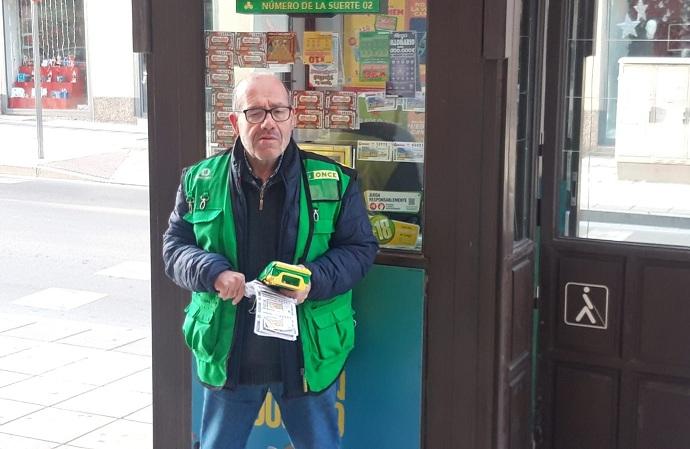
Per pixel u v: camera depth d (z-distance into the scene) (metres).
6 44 20.08
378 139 3.23
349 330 2.99
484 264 3.06
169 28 3.43
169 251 2.98
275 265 2.75
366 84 3.23
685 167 3.28
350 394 3.28
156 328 3.61
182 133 3.48
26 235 9.63
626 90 3.35
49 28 19.38
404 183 3.21
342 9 3.22
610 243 3.38
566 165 3.46
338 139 3.29
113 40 18.62
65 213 10.90
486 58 2.96
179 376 3.59
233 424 3.01
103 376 5.14
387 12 3.16
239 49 3.38
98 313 6.77
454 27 2.99
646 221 3.37
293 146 2.92
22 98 20.12
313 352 2.89
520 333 3.30
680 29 3.25
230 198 2.90
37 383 5.02
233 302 2.75
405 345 3.19
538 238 3.48
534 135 3.40
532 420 3.54
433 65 3.05
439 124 3.06
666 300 3.31
